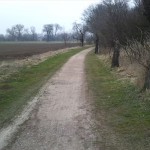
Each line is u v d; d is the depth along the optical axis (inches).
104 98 549.6
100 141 333.4
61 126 389.4
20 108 484.4
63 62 1348.4
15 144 326.0
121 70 882.1
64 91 629.9
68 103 519.5
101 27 1688.0
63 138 344.2
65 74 912.9
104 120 411.8
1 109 478.3
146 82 540.4
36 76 866.1
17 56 1860.2
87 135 353.4
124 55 1066.1
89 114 445.4
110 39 1368.1
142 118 408.5
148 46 607.2
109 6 1229.7
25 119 422.0
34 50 2684.5
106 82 732.0
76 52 2365.9
